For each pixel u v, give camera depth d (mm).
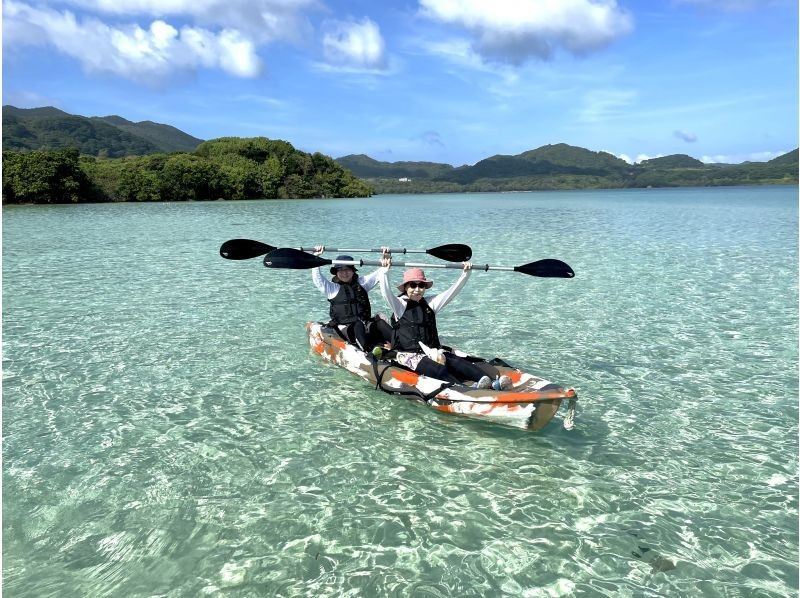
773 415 5859
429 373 5961
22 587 3428
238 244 8305
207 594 3381
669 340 8352
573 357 7629
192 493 4457
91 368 7223
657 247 18719
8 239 22266
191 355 7715
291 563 3662
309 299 11172
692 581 3486
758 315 9727
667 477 4691
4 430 5527
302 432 5473
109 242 21062
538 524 4059
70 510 4234
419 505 4293
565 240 21172
